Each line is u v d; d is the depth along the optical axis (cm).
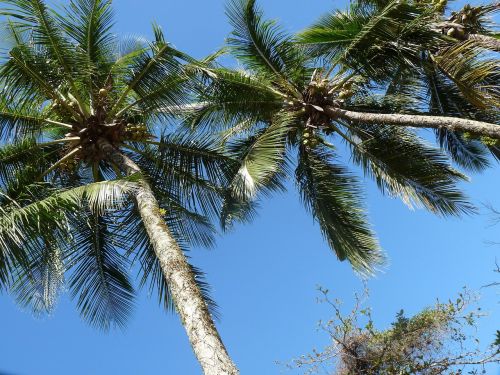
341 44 1202
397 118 1084
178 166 1172
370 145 1277
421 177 1229
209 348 607
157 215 833
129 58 1065
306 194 1278
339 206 1237
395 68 1194
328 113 1199
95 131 1073
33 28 985
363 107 1269
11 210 858
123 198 905
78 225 1069
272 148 1093
